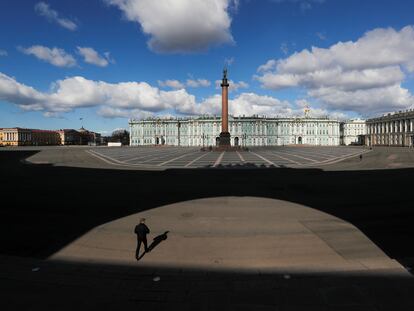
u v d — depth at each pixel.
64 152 66.94
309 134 157.75
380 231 11.11
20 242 10.21
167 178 25.09
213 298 6.48
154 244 10.03
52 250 9.53
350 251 9.30
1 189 19.80
